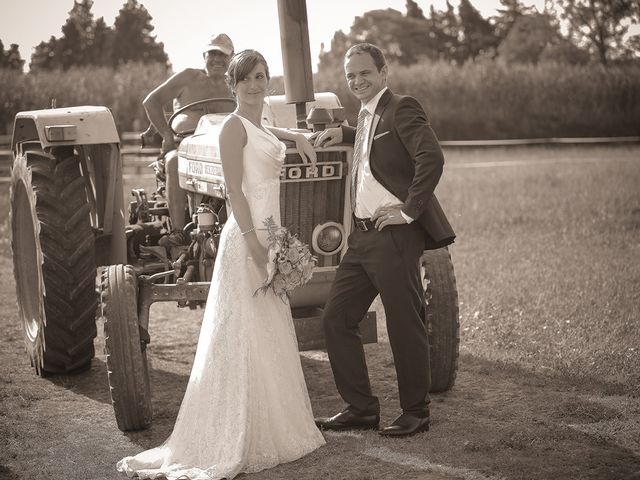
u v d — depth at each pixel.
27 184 4.97
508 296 6.64
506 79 22.45
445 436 3.83
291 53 4.37
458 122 22.36
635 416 4.04
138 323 3.99
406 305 3.78
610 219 10.85
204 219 4.21
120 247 5.13
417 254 3.79
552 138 22.23
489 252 8.90
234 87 3.66
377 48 3.82
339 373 3.96
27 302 5.41
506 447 3.67
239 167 3.59
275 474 3.47
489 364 5.04
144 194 5.55
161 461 3.56
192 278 4.48
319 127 4.14
